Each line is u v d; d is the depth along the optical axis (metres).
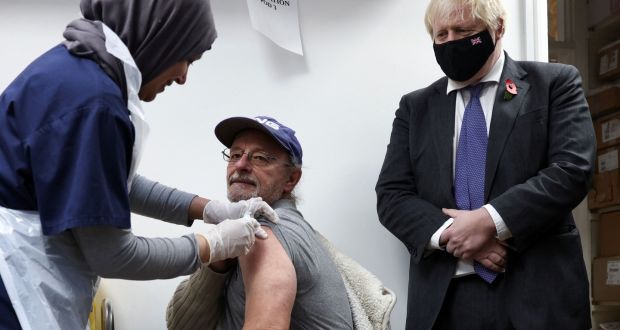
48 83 1.12
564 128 1.82
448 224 1.84
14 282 1.10
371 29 2.41
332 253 1.79
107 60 1.17
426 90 2.12
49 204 1.08
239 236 1.31
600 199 3.57
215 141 2.27
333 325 1.50
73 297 1.16
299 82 2.35
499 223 1.74
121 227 1.10
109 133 1.10
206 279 1.50
